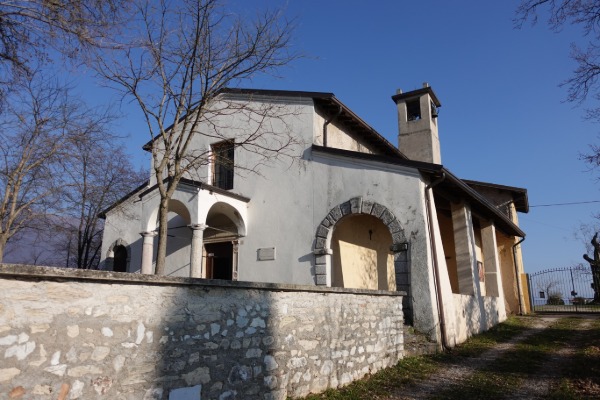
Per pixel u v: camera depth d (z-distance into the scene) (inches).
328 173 466.9
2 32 217.5
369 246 561.6
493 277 607.2
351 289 287.6
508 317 663.8
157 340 169.2
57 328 141.4
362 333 297.7
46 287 140.6
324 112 512.4
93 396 147.6
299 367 237.3
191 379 179.3
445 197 478.0
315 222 463.5
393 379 292.7
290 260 469.4
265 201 499.8
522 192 796.0
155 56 334.0
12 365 130.2
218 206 496.1
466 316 465.1
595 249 984.3
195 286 186.4
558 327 548.7
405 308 401.1
